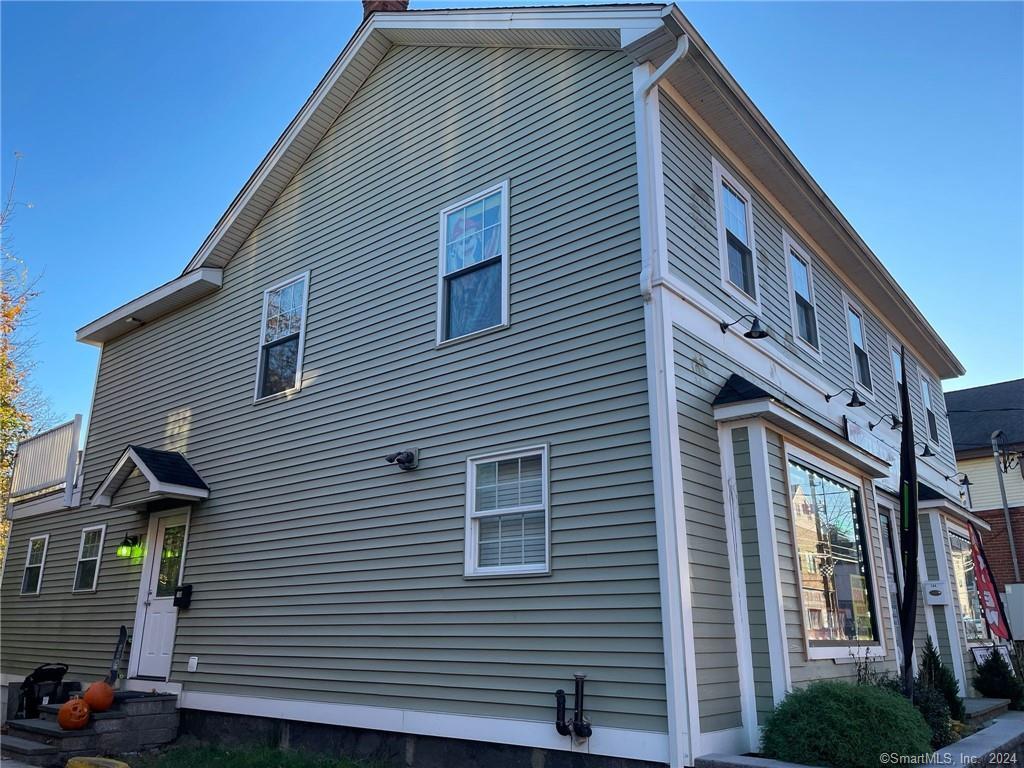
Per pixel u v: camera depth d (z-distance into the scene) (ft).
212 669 31.04
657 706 18.28
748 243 28.22
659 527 19.27
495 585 22.56
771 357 27.63
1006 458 67.15
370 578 26.32
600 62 24.77
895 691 22.81
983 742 23.16
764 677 20.26
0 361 66.18
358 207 31.96
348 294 31.04
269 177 35.73
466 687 22.36
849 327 38.32
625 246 22.30
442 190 28.71
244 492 32.71
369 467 27.71
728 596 20.89
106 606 38.09
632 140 23.07
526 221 25.35
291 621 28.60
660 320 20.88
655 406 20.18
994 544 66.23
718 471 21.99
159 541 36.52
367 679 25.20
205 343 37.81
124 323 42.86
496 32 27.53
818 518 24.54
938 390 55.52
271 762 24.67
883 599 28.30
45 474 46.19
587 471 21.33
